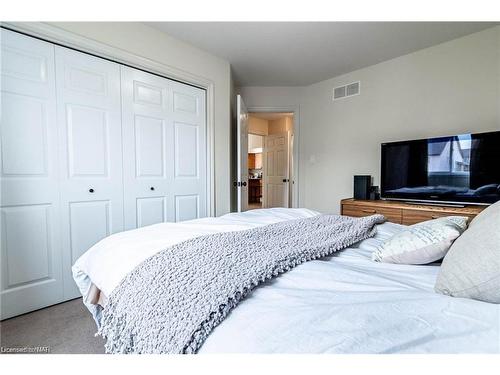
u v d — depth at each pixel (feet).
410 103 9.41
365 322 1.65
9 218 5.33
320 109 12.25
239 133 10.23
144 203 7.70
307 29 7.71
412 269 2.76
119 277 2.90
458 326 1.60
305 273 2.47
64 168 6.07
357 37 8.18
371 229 4.16
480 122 7.96
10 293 5.34
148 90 7.71
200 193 9.27
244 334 1.68
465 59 8.16
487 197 7.20
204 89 9.29
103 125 6.73
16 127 5.38
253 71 10.98
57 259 5.99
